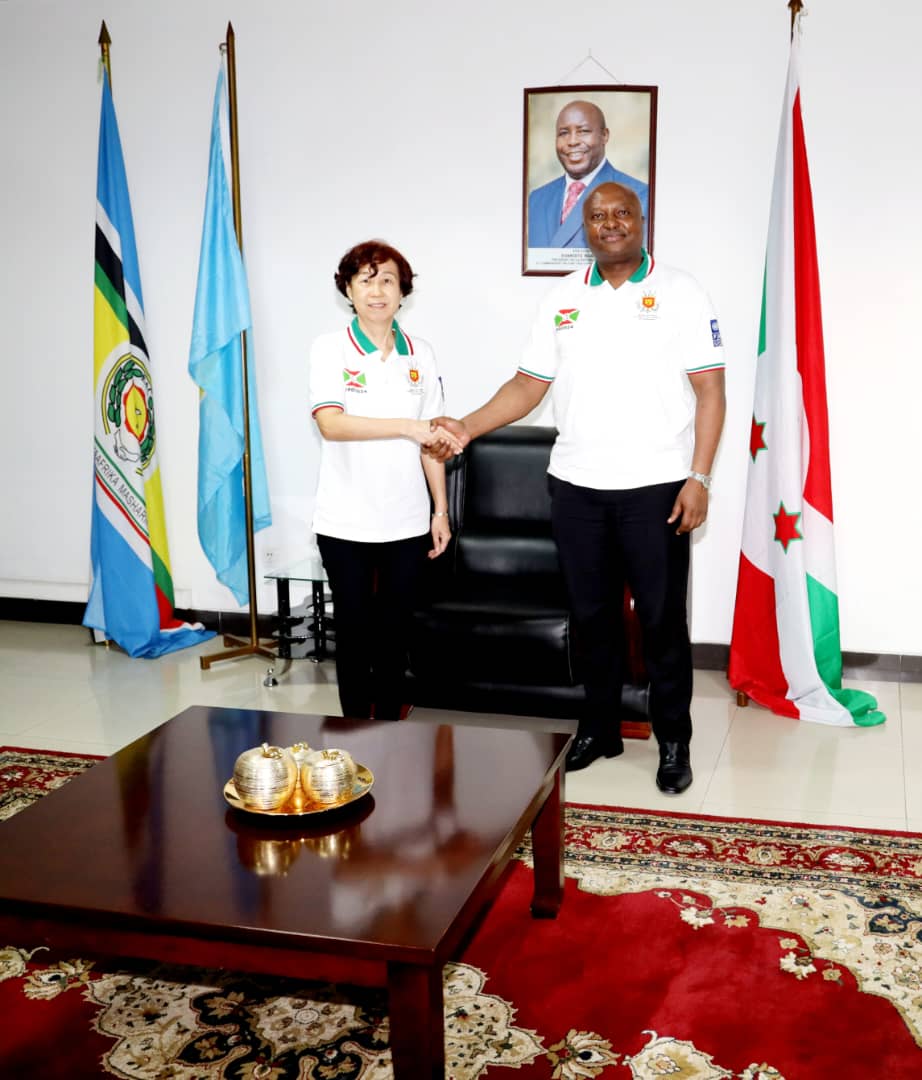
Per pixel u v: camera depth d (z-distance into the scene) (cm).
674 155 396
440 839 182
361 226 428
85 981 214
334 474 301
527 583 355
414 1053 155
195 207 444
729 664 394
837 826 279
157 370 459
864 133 378
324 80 421
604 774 318
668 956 220
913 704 378
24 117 457
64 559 488
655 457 289
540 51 400
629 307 288
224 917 158
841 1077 182
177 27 433
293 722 239
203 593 473
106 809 195
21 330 473
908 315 385
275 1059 190
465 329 426
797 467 360
